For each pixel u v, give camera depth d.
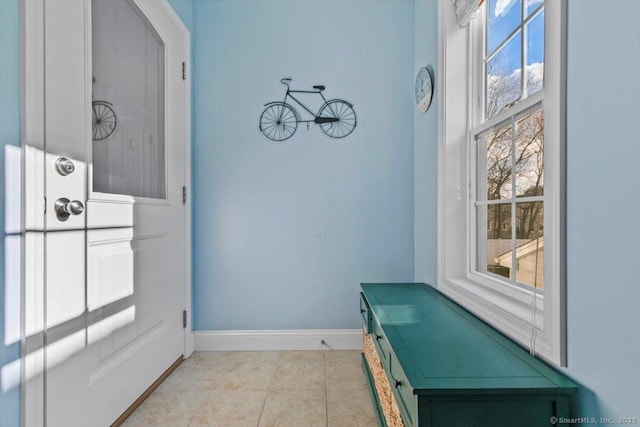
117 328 1.33
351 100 2.13
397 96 2.12
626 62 0.62
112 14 1.33
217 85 2.12
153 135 1.66
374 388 1.48
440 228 1.64
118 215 1.34
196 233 2.11
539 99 1.05
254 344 2.10
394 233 2.12
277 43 2.12
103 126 1.28
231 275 2.12
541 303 1.05
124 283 1.38
